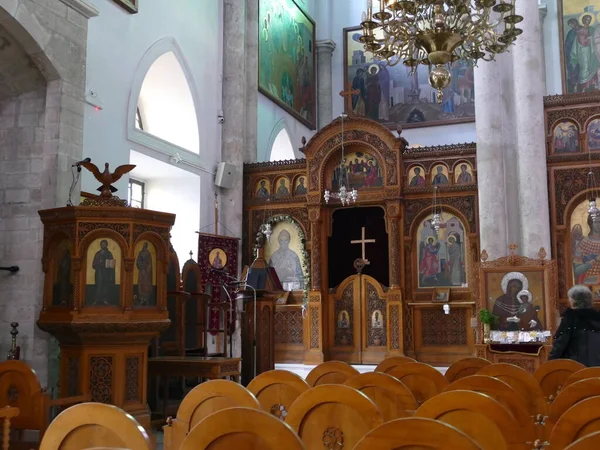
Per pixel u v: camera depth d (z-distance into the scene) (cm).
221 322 1669
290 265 1828
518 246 1571
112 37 1430
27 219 1073
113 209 855
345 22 2662
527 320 1360
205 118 1809
